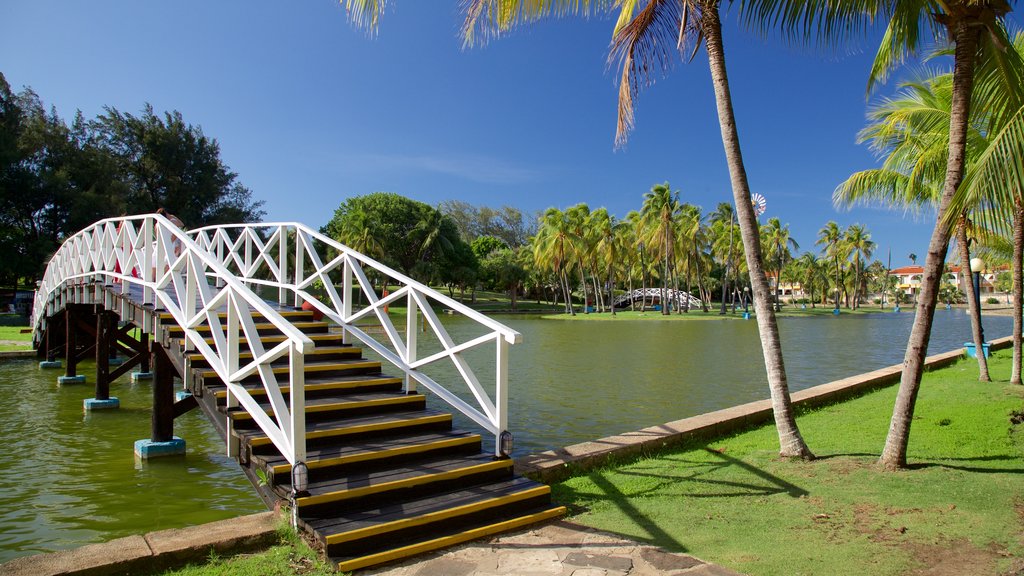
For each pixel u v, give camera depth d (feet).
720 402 39.29
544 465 18.51
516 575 11.82
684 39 22.18
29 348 64.90
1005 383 36.94
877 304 367.66
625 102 21.99
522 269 251.39
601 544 13.39
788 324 155.02
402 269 216.33
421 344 83.05
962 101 18.42
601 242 184.65
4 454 26.96
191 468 24.82
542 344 87.20
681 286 296.10
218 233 33.06
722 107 21.12
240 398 16.31
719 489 17.29
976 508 15.20
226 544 12.78
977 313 38.93
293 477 13.55
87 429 32.14
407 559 12.74
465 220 314.14
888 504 15.66
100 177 136.87
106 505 20.36
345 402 18.48
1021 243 36.81
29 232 134.00
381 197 213.25
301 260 28.30
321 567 12.10
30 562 11.38
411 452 16.37
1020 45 28.19
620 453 20.62
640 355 70.49
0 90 127.34
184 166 160.15
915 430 24.61
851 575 11.57
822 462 19.88
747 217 21.22
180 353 21.90
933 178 33.76
